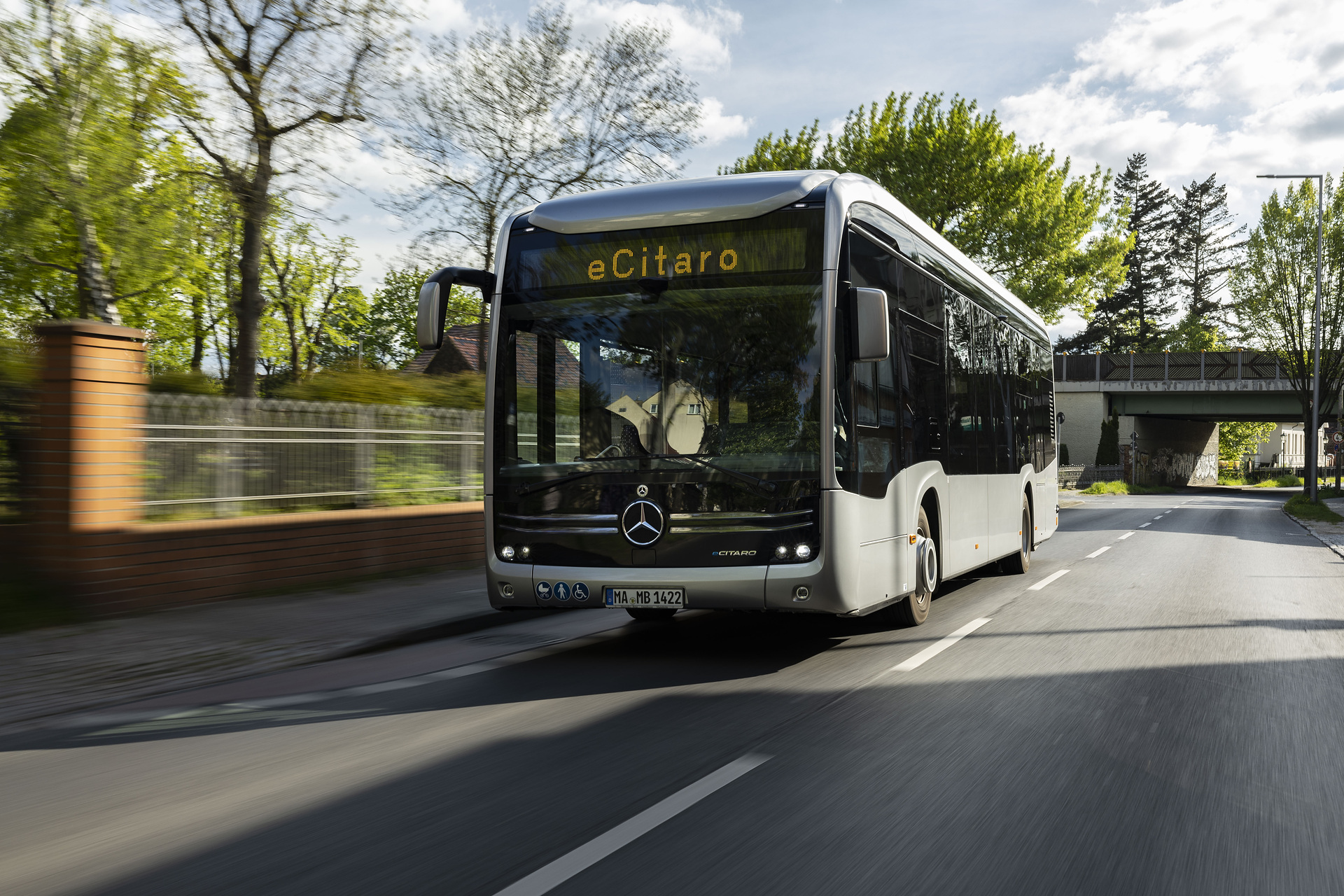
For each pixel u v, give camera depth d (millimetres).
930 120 33812
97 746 5441
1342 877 3621
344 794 4543
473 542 13836
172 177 20172
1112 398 62656
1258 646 8273
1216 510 35969
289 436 11539
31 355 9375
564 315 7773
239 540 10523
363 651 8195
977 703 6262
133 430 9664
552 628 9469
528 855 3793
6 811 4371
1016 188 33250
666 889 3477
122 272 23109
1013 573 13539
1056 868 3678
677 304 7539
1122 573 14016
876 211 8148
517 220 8055
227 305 33969
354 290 41938
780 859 3744
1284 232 41281
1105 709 6102
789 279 7363
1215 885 3547
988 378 11398
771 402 7301
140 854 3840
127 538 9453
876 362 7969
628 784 4664
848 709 6109
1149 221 94188
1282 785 4664
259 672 7352
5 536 9250
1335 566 15539
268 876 3604
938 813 4254
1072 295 36625
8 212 21312
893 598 8148
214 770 4957
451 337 31719
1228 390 58875
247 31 17016
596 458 7566
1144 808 4332
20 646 7992
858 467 7488
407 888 3492
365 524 12070
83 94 20484
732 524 7258
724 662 7680
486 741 5465
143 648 7961
